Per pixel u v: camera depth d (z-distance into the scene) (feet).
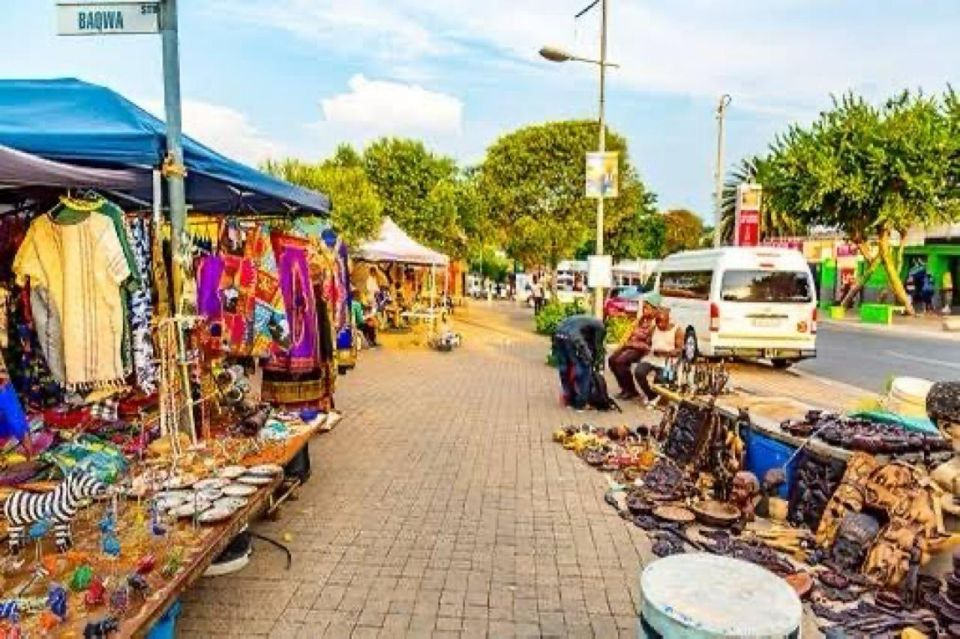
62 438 14.94
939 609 12.71
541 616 13.55
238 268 19.49
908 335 74.38
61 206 13.98
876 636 12.60
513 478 22.35
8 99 16.72
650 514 18.88
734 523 17.83
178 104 16.67
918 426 18.10
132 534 11.76
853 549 15.29
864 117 90.02
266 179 21.75
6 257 15.81
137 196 20.31
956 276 111.65
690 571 8.98
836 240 124.16
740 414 20.71
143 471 14.56
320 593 14.20
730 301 47.88
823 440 17.93
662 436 25.55
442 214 107.65
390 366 49.60
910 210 88.94
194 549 11.30
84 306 13.93
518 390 39.78
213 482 14.11
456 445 26.53
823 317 97.50
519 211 101.86
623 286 120.16
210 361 19.63
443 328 68.95
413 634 12.74
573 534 17.74
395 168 105.50
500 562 15.96
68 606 9.48
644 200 138.41
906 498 14.90
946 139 85.30
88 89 17.04
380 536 17.29
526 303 140.46
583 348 33.47
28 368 15.39
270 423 19.19
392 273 83.10
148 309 15.55
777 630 7.61
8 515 11.05
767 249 49.03
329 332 23.53
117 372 14.35
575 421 31.27
